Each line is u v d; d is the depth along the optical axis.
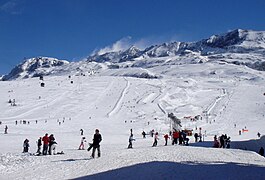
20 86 139.25
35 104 107.25
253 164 21.53
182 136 41.75
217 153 27.58
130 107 107.19
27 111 97.44
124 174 17.56
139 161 21.77
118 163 21.11
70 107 104.19
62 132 65.50
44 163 22.41
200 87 150.88
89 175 17.77
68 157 25.33
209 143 46.31
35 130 67.38
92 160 22.52
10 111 97.00
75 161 22.59
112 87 138.88
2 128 66.56
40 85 140.12
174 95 128.00
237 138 64.38
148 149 28.55
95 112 99.38
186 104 118.06
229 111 110.19
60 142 43.53
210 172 17.38
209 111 110.12
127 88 136.00
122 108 105.69
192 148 30.33
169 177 16.30
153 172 17.66
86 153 28.38
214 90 146.00
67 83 145.75
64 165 21.12
